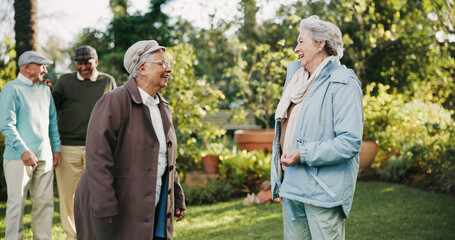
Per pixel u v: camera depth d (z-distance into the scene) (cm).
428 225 475
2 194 689
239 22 891
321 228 243
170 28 1256
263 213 558
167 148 250
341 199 240
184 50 730
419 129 788
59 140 404
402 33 859
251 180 712
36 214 383
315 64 256
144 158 235
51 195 388
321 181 241
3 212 571
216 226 498
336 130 238
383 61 926
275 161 270
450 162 660
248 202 611
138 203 232
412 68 902
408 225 475
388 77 932
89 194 236
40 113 377
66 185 412
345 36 825
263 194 625
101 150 225
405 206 564
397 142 784
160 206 251
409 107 823
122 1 1248
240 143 819
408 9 858
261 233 462
